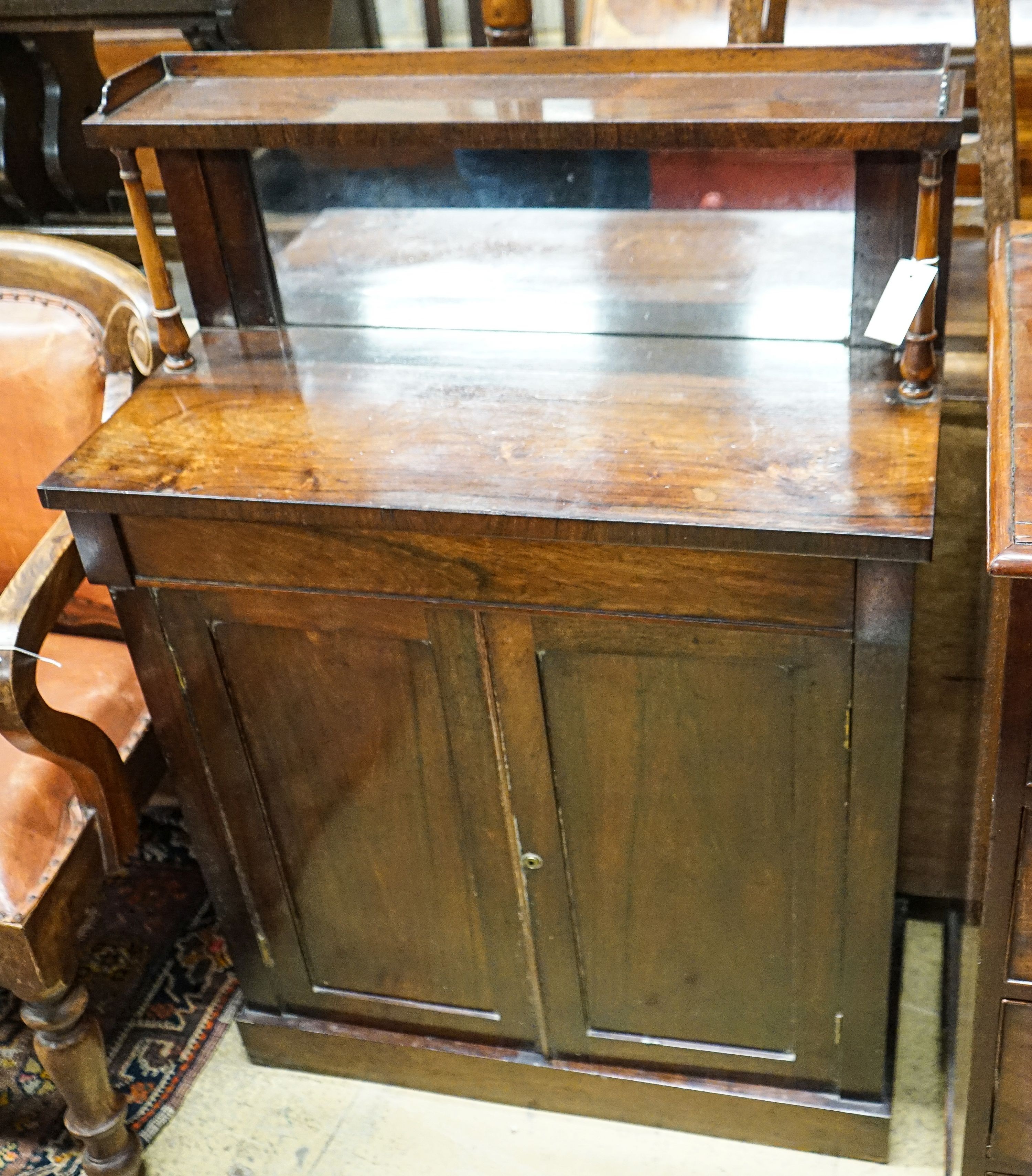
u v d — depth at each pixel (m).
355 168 1.53
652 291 1.54
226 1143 1.86
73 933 1.61
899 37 1.82
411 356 1.58
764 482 1.29
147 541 1.44
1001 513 1.07
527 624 1.39
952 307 1.75
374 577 1.40
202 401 1.53
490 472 1.35
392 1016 1.86
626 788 1.50
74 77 1.98
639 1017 1.74
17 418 1.73
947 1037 1.85
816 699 1.36
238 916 1.80
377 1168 1.81
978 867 1.50
